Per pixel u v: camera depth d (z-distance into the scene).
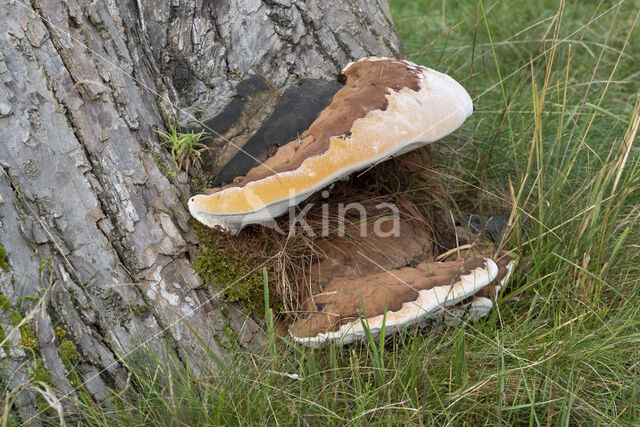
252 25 2.45
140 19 2.30
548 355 2.14
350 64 2.48
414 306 2.03
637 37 4.59
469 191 3.27
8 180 1.85
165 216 2.14
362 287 2.13
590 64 4.34
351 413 1.95
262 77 2.45
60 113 1.93
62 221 1.94
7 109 1.83
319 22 2.56
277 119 2.27
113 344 2.02
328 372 2.09
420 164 2.72
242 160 2.24
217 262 2.20
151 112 2.22
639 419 1.98
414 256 2.40
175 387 2.02
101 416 1.94
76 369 1.95
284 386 2.01
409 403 1.98
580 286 2.45
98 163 2.02
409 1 5.76
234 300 2.23
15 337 1.83
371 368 2.10
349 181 2.58
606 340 2.11
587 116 3.47
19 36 1.86
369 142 2.02
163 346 2.09
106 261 2.03
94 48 2.03
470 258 2.27
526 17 4.99
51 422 1.88
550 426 2.00
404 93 2.15
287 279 2.23
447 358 2.13
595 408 2.03
